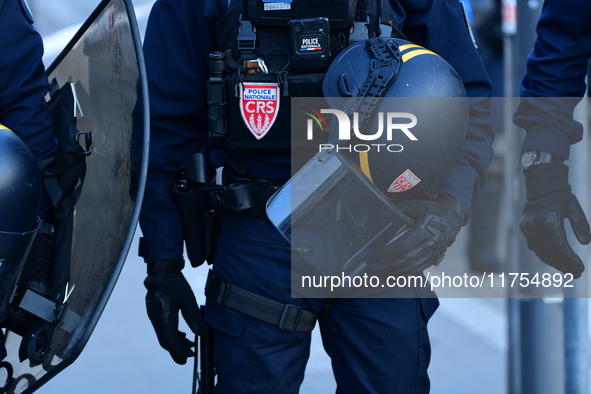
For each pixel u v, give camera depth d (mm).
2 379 8391
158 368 14711
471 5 21016
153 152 8906
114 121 8102
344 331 8602
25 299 8070
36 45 8242
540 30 9188
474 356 15586
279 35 8250
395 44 7805
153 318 8891
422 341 8672
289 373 8656
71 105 8742
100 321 16594
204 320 8945
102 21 8344
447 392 14180
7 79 8086
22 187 7371
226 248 8625
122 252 7504
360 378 8609
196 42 8781
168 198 8906
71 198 8391
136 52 7797
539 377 10875
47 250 8406
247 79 8117
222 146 8562
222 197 8430
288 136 8172
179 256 8938
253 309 8406
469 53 8922
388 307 8453
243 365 8516
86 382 14164
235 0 8328
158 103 8883
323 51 8078
